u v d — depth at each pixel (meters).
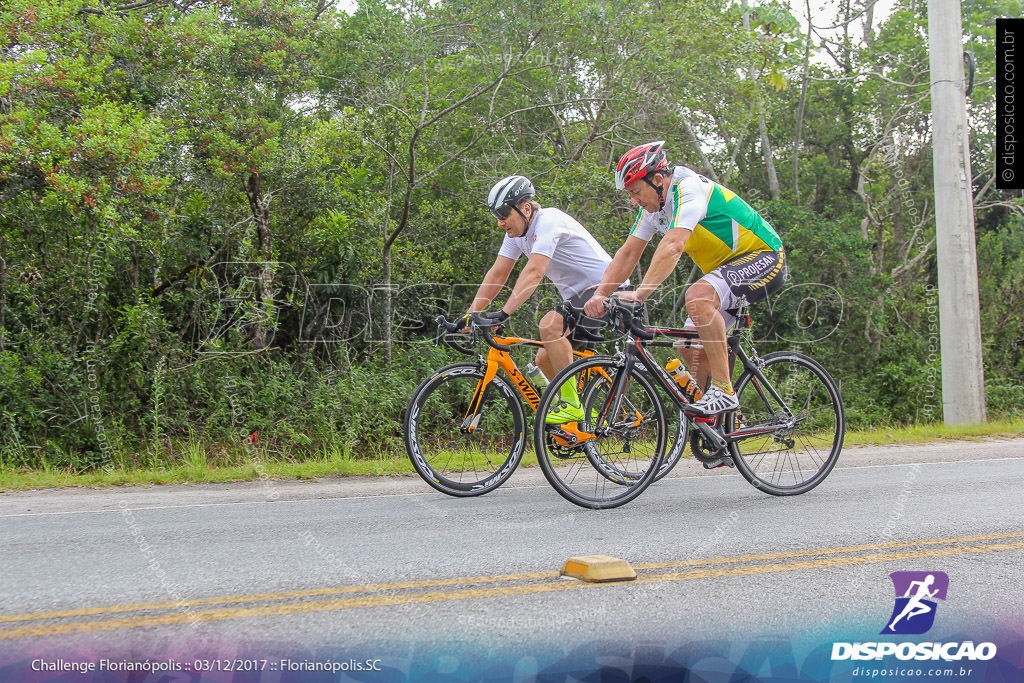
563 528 3.89
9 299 9.94
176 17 10.23
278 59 10.04
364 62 10.96
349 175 11.87
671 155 13.17
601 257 4.86
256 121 10.12
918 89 14.96
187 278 10.73
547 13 10.88
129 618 2.58
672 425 4.56
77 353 9.98
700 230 4.43
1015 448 7.11
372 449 9.40
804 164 15.74
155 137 8.72
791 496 4.75
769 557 3.33
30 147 8.19
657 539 3.65
